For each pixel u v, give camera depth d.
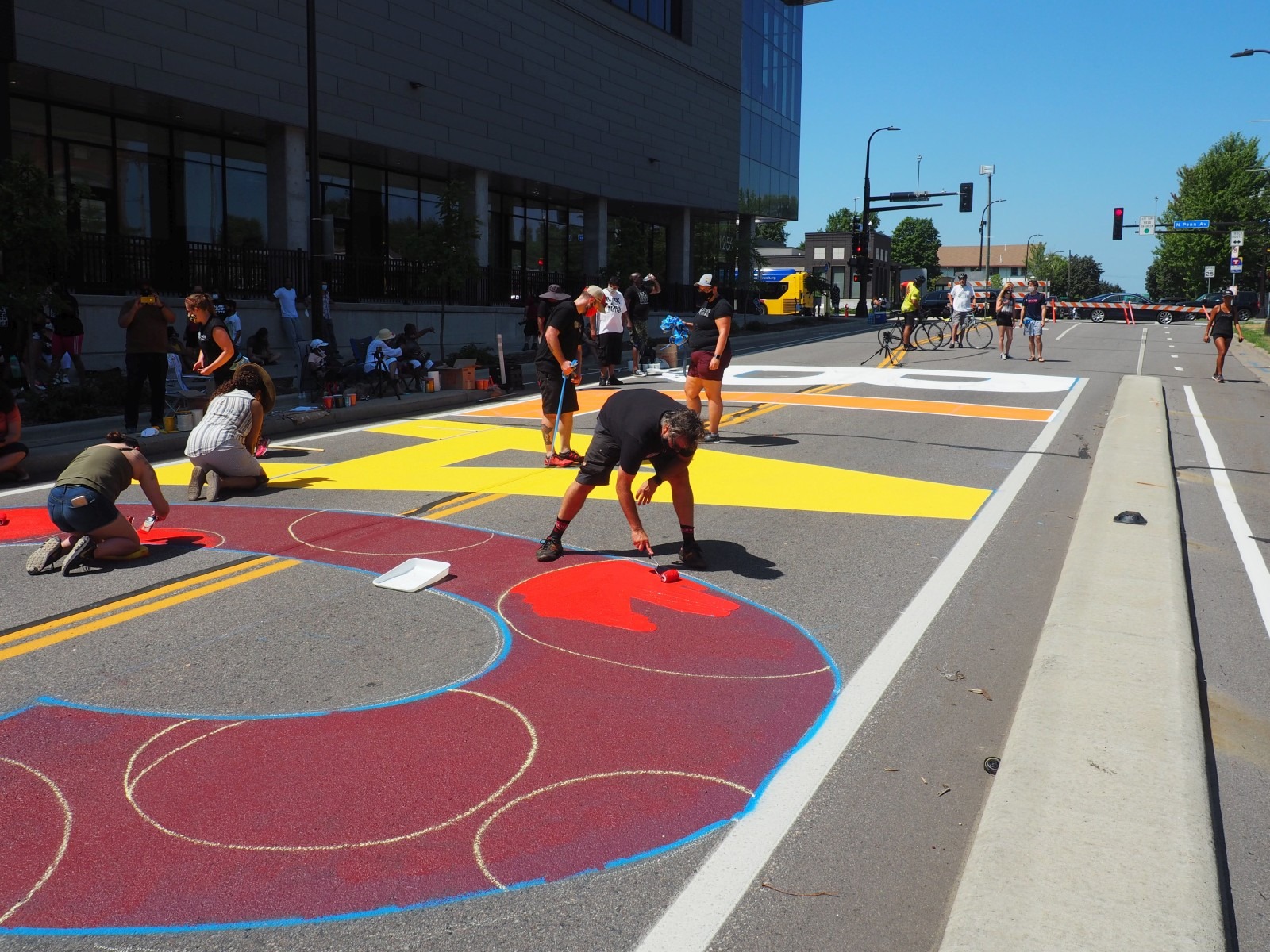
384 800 3.58
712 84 38.41
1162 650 4.86
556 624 5.38
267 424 12.38
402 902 3.02
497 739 4.06
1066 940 2.70
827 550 6.93
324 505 8.17
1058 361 22.58
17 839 3.32
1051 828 3.26
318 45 21.56
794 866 3.24
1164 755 3.77
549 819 3.48
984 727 4.27
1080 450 10.95
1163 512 7.73
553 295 10.16
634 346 20.12
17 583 6.02
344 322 21.78
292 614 5.50
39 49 16.42
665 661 4.91
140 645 5.02
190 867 3.17
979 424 12.85
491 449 11.03
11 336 13.95
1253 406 15.20
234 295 20.22
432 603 5.71
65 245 13.28
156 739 4.03
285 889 3.07
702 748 4.02
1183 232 73.00
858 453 10.71
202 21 19.11
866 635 5.32
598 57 31.36
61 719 4.20
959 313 26.70
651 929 2.92
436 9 24.73
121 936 2.85
